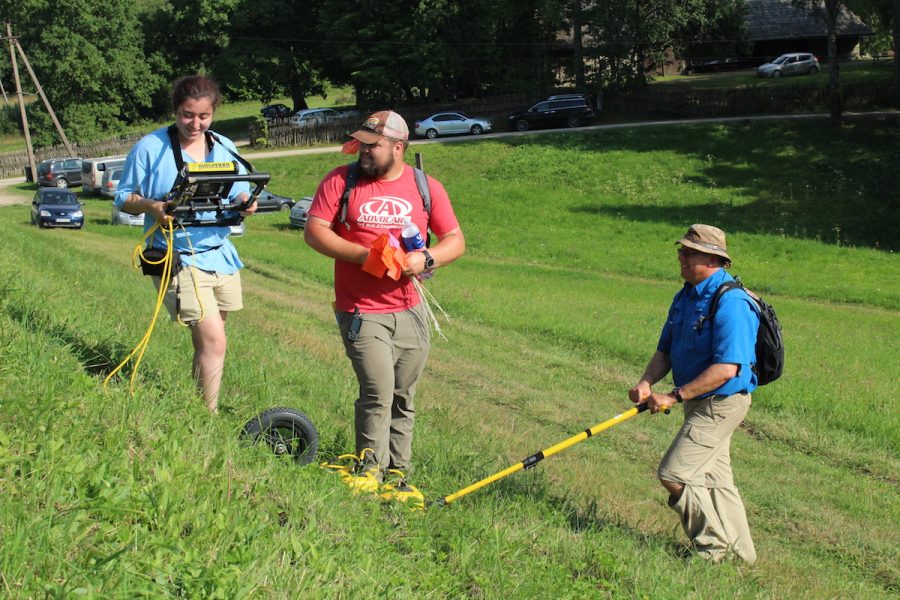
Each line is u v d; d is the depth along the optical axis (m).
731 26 60.72
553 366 12.97
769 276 26.66
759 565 5.75
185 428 4.21
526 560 4.22
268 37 63.72
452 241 4.93
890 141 43.66
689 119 52.81
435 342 13.98
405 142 4.82
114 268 14.52
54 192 29.20
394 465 5.22
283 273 20.36
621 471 8.03
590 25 53.94
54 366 4.49
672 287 24.14
